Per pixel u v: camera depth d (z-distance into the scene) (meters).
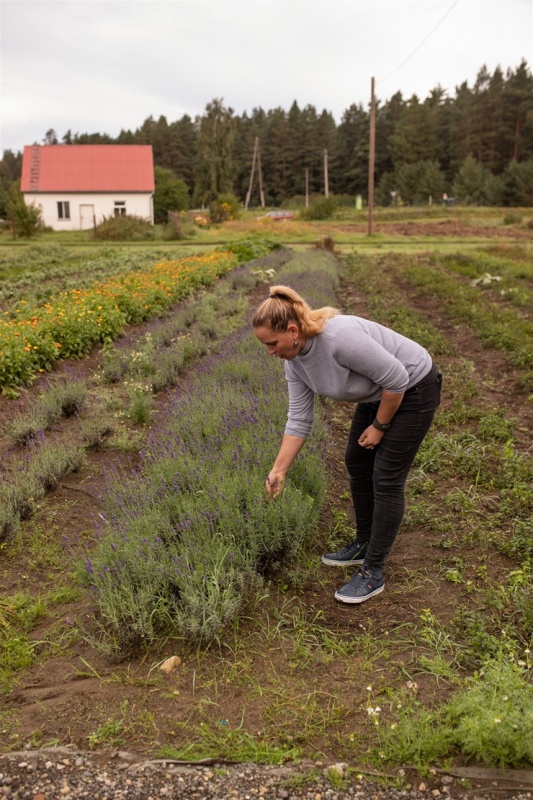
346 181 93.94
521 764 2.45
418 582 3.67
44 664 3.08
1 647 3.17
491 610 3.37
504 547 3.90
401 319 10.63
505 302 13.67
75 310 9.51
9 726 2.67
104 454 5.52
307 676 2.94
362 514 3.77
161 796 2.32
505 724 2.44
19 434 5.64
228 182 62.12
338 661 3.04
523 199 59.25
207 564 3.34
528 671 2.89
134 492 4.21
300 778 2.39
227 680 2.91
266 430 4.93
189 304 11.94
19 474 4.75
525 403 6.77
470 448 5.43
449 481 5.00
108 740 2.58
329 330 3.02
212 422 5.27
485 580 3.63
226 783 2.38
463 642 3.13
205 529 3.68
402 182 70.25
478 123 77.75
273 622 3.32
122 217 35.28
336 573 3.80
